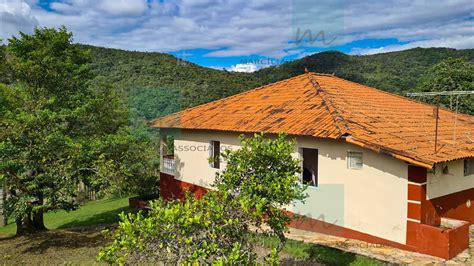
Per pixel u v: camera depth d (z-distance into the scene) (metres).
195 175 14.66
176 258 4.52
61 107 11.30
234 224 4.96
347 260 8.12
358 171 9.50
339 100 12.34
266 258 5.14
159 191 17.36
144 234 4.48
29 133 9.70
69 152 9.98
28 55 11.86
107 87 13.89
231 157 6.14
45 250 10.48
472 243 9.19
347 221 9.80
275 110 12.70
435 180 9.10
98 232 12.95
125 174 11.49
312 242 9.51
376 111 11.95
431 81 24.52
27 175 10.62
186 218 4.48
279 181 5.68
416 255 8.38
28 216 12.22
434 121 12.72
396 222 8.87
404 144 9.12
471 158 10.39
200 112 15.81
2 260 9.57
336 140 9.89
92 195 21.55
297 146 10.77
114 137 11.46
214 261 4.39
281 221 5.81
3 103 10.34
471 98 22.97
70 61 12.27
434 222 9.05
